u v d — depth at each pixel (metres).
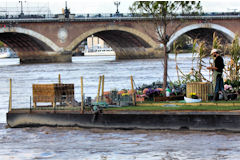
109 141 37.72
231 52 54.78
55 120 44.16
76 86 92.12
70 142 37.81
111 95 46.62
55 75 126.94
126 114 41.78
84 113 43.09
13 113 45.38
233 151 33.41
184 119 40.25
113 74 126.06
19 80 111.88
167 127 40.75
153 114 41.09
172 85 53.38
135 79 106.75
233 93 46.44
